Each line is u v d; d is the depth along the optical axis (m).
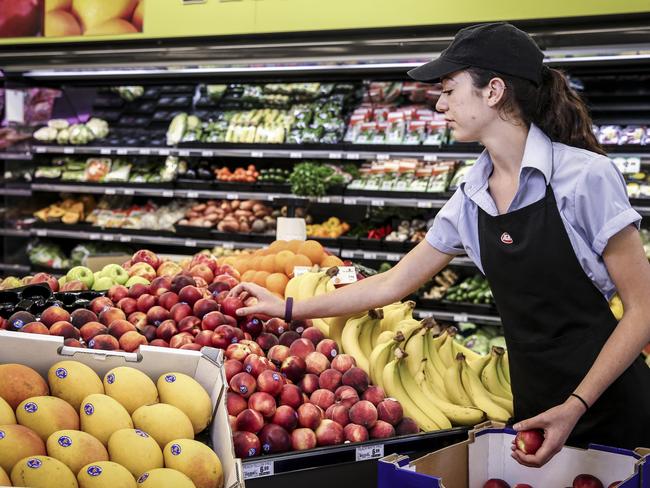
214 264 2.83
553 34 4.43
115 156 6.86
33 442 1.32
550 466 1.70
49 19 5.84
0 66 6.01
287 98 6.37
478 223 1.92
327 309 2.15
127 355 1.62
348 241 5.73
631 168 5.17
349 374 2.06
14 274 6.75
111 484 1.27
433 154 5.49
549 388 1.83
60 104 7.05
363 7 4.95
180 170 6.41
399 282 2.12
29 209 6.84
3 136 6.53
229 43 5.36
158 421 1.47
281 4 5.17
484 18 4.63
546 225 1.76
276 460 1.81
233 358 1.98
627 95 5.29
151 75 6.43
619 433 1.80
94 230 6.57
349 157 5.71
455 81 1.78
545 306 1.81
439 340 2.55
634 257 1.69
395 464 1.47
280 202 3.76
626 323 1.67
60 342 1.61
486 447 1.74
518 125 1.79
